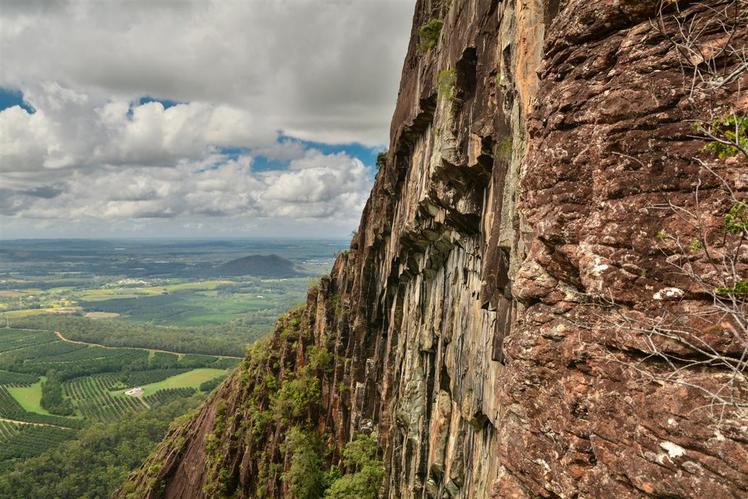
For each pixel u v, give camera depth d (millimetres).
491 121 20078
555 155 11555
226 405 66312
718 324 8469
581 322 10781
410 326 37219
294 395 52312
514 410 12117
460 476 23625
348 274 54688
